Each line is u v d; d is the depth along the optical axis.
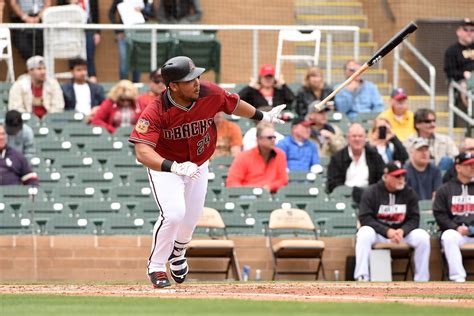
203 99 25.33
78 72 47.69
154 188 25.73
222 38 54.38
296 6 58.91
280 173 42.34
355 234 41.12
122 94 46.00
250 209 41.00
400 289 28.00
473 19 57.16
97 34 51.56
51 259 40.16
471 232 39.59
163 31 50.91
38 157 44.22
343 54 57.16
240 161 42.25
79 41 49.47
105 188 42.03
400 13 56.66
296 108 47.22
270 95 47.09
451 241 39.25
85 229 40.66
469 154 39.75
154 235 26.14
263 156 42.22
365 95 49.44
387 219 39.38
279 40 52.47
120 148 45.12
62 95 47.28
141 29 50.62
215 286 28.41
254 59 52.53
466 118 52.19
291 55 54.94
